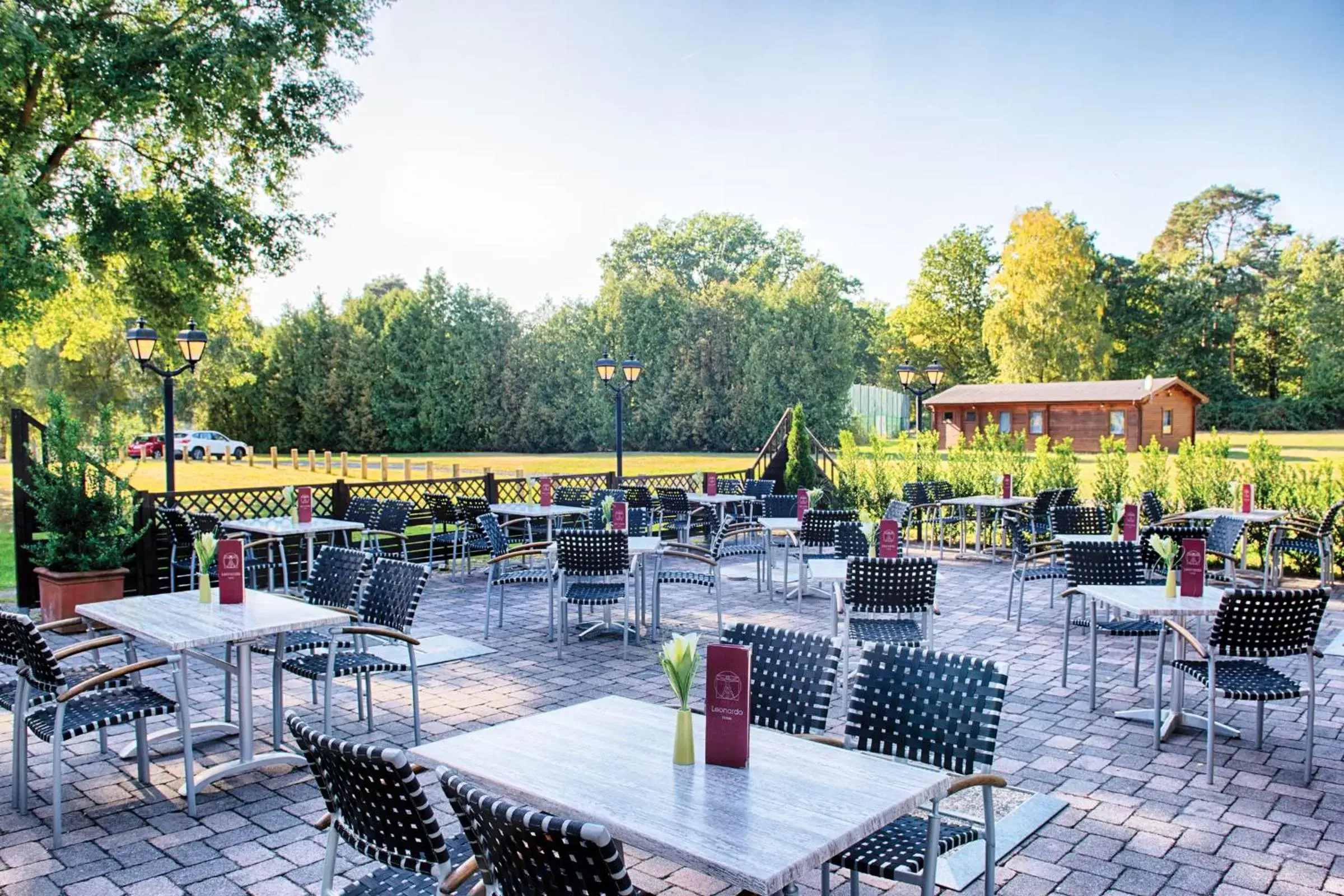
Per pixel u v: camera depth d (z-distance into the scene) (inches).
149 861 131.2
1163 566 258.8
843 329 1357.0
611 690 220.4
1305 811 148.1
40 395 1063.6
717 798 79.4
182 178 641.6
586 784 82.7
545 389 1347.2
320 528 322.0
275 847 135.6
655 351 1369.3
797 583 368.5
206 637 144.6
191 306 631.2
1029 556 299.7
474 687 223.6
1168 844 135.7
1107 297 1595.7
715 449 1360.7
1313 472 407.8
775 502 378.3
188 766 147.1
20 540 314.3
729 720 87.4
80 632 283.3
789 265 2053.4
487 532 293.6
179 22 563.8
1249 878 124.6
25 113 544.1
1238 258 1745.8
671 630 288.2
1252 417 1537.9
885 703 110.3
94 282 650.8
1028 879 124.8
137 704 147.4
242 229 625.3
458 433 1347.2
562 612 252.1
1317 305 1514.5
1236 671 168.2
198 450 1219.2
